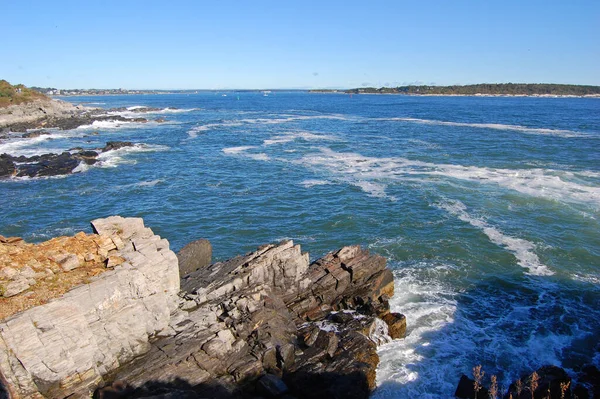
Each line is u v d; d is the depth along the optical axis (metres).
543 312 22.14
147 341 15.73
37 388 12.83
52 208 40.44
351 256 24.17
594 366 17.78
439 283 25.20
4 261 14.71
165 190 46.50
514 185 44.59
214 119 131.00
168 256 17.39
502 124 103.00
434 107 175.00
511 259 28.00
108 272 15.39
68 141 81.38
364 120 120.75
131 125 111.75
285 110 172.75
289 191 44.94
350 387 15.38
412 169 53.66
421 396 16.23
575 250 29.09
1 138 82.56
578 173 49.47
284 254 21.69
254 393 14.91
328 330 19.00
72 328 13.48
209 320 17.34
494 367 17.88
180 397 13.25
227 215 37.94
